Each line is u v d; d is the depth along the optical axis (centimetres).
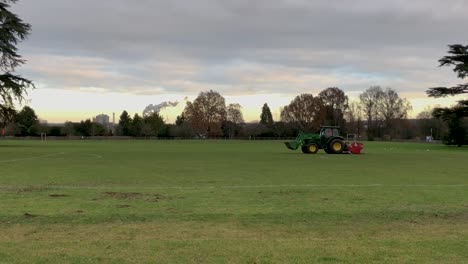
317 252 666
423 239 745
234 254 654
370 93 12862
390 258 638
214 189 1410
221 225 845
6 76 4591
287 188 1444
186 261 620
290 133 12938
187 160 3098
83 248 682
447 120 6506
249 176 1947
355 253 661
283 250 675
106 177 1897
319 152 4419
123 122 12950
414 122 12794
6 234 769
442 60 5759
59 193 1297
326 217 924
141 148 5388
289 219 902
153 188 1438
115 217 916
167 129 12631
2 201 1138
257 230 806
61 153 4069
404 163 2869
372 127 12912
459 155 3994
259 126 13288
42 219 892
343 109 12962
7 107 4816
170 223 861
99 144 7056
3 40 4266
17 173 2083
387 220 898
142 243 711
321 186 1520
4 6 4291
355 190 1391
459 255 655
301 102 12925
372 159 3300
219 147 5875
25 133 11381
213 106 13162
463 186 1534
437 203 1137
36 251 665
